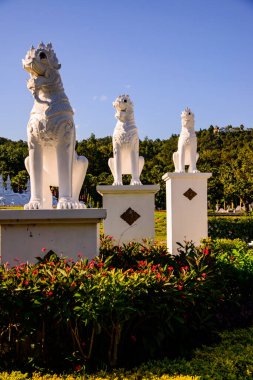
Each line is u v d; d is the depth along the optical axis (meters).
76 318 3.74
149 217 9.11
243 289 5.68
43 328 3.90
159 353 4.18
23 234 4.97
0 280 3.85
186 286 4.13
